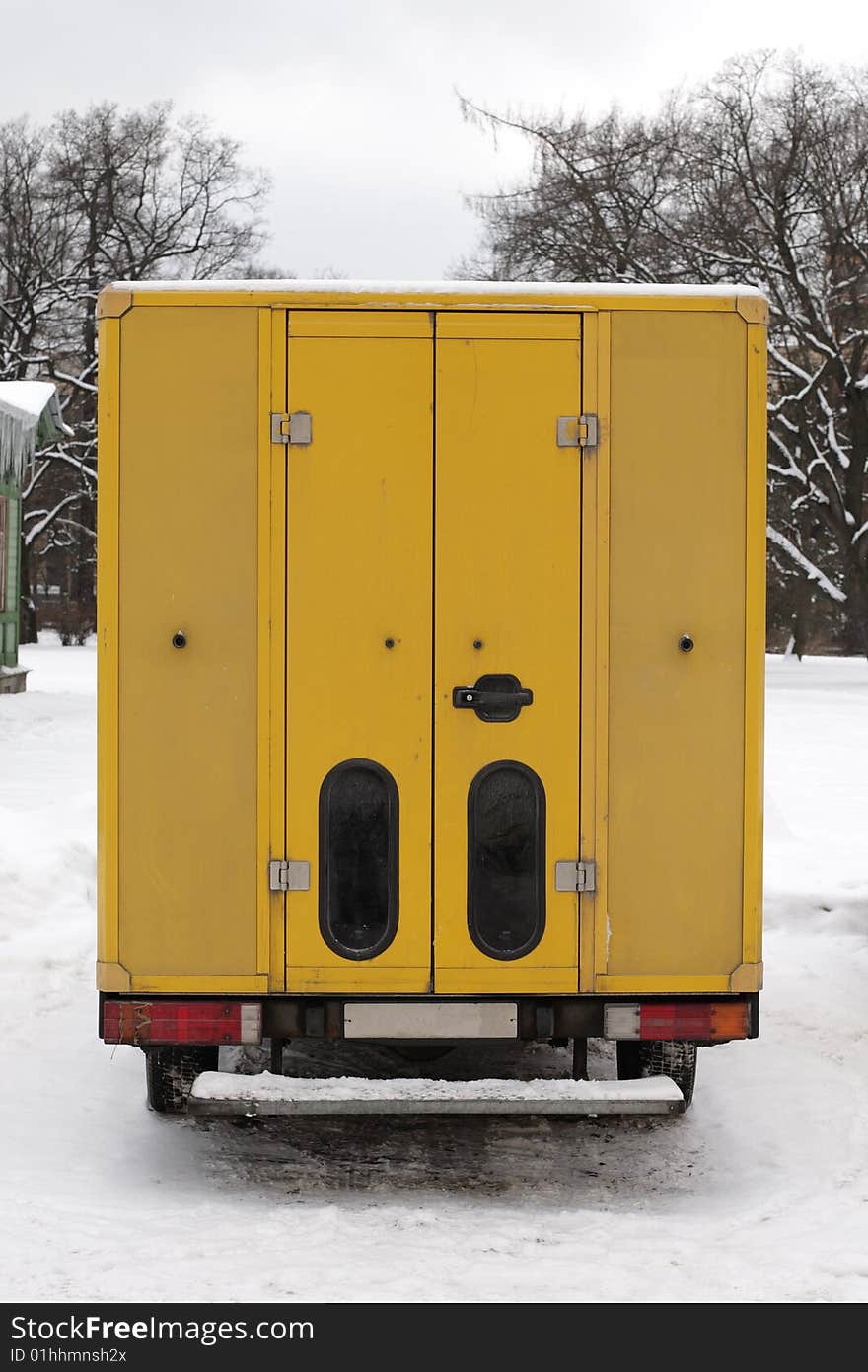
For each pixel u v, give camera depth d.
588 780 5.05
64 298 49.50
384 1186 5.25
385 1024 5.02
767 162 36.59
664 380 5.05
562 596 5.04
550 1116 6.08
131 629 5.02
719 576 5.08
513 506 5.03
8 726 21.22
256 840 5.03
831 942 9.01
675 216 36.94
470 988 5.04
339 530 5.01
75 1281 4.16
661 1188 5.25
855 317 37.72
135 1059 6.73
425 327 5.01
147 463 5.00
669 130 36.38
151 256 50.25
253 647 5.02
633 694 5.06
